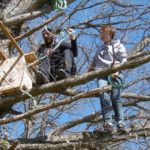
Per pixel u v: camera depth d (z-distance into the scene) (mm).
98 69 8156
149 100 9531
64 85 8305
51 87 8367
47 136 9086
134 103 9484
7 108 9047
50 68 8672
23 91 8289
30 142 8914
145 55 8406
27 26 10266
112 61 8367
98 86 8375
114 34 8727
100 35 8883
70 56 8688
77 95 8141
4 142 8211
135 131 8430
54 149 8570
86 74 8188
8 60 8508
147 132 8398
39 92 8430
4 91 8391
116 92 8359
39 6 9477
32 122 11352
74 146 8453
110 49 8617
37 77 8391
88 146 8367
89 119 9281
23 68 8430
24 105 10836
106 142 8305
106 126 8258
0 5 9484
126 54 8484
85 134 8594
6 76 8352
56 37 8969
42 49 8961
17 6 9578
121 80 8445
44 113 11398
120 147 8758
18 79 8367
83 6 9633
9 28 9727
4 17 9297
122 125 8297
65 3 8977
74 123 9672
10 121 8266
